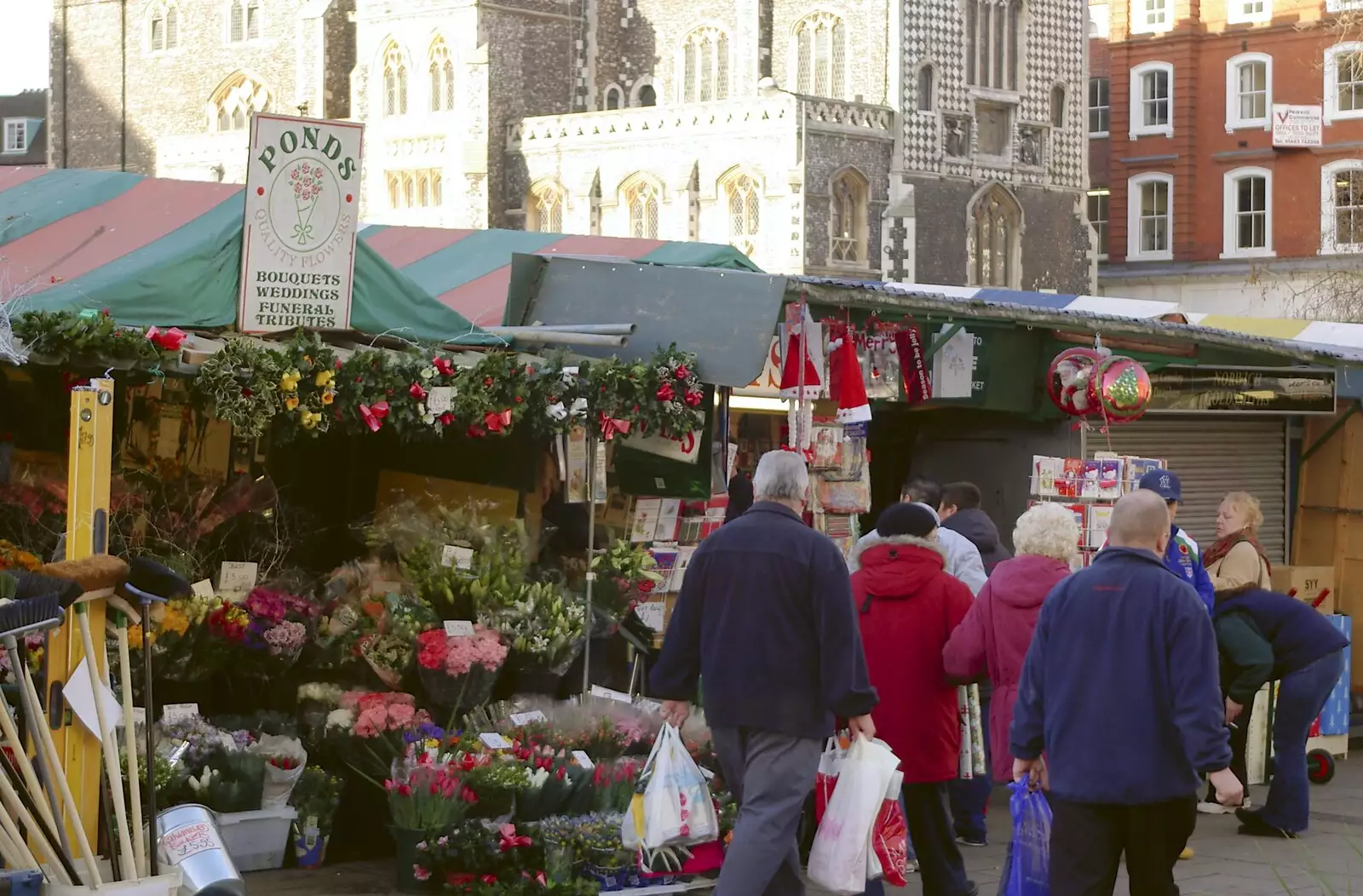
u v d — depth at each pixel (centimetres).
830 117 4316
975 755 906
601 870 778
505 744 812
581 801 809
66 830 533
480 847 769
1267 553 1362
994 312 1088
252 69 5556
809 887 820
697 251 1167
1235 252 4609
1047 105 4738
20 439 928
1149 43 4753
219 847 575
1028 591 746
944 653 750
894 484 1340
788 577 652
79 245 903
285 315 847
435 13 4841
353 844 861
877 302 1010
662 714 789
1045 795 654
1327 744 1179
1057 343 1220
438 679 832
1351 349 1380
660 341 923
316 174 848
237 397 762
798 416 980
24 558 828
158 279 810
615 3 5078
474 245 1255
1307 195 4475
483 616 863
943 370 1169
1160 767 601
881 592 759
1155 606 606
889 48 4481
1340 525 1353
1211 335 1216
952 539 934
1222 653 945
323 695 843
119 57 5881
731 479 1206
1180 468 1305
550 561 930
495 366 834
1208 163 4659
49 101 6059
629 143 4553
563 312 967
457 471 978
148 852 553
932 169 4494
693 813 688
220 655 823
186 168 5416
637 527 966
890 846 704
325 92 5334
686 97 5009
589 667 916
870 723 668
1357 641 1324
